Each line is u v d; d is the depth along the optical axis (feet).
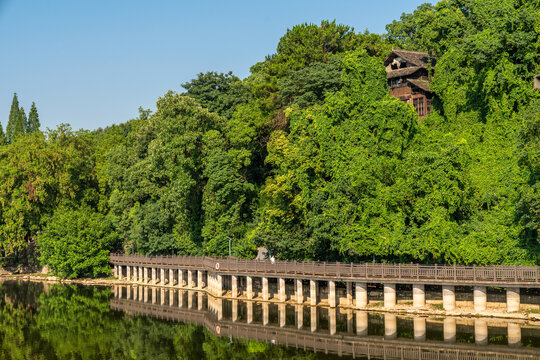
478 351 151.64
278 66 326.03
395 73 266.98
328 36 323.57
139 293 287.89
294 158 231.09
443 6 260.42
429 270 188.44
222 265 246.68
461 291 196.75
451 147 200.64
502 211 202.59
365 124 229.25
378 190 213.46
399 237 201.67
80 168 396.16
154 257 308.40
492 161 218.38
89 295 285.84
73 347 181.57
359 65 234.58
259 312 215.31
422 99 257.55
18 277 370.32
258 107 308.40
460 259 195.72
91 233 344.28
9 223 365.40
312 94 277.03
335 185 221.66
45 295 288.51
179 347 177.27
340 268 204.95
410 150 225.15
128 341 187.01
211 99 356.79
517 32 219.41
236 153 289.74
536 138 181.16
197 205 304.30
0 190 370.32
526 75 218.59
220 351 169.48
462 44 241.35
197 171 297.94
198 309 236.22
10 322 221.05
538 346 153.38
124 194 352.90
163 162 306.14
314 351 161.58
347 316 197.36
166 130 293.64
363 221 211.61
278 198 238.27
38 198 366.63
